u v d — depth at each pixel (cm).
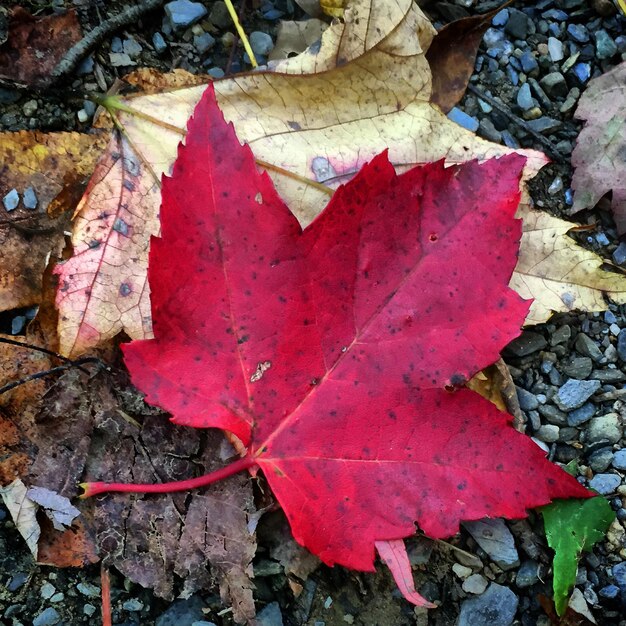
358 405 18
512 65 23
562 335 22
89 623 20
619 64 23
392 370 18
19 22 21
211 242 18
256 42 23
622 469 21
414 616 20
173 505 19
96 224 20
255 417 18
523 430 21
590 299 21
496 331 18
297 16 23
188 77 21
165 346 18
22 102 21
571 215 23
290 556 20
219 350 18
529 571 21
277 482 18
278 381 18
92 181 20
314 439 18
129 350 18
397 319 18
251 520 19
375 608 20
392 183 18
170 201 17
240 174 17
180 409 18
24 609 20
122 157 20
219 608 20
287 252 18
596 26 23
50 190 20
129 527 19
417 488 18
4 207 20
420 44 21
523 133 23
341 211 18
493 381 21
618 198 22
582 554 21
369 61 20
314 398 18
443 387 18
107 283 20
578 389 22
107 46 22
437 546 21
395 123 21
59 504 19
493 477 18
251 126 20
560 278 21
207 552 19
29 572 20
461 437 18
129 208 20
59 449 20
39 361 20
